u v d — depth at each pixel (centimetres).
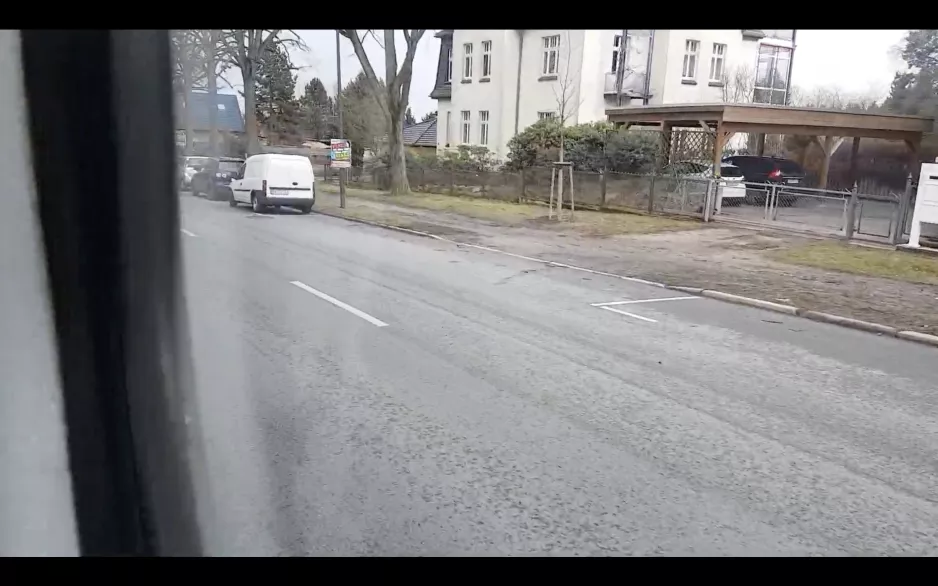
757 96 2144
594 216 1764
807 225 1541
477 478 375
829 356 656
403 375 540
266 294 740
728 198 1723
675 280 1006
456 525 328
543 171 2005
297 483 351
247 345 557
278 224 1325
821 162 2159
